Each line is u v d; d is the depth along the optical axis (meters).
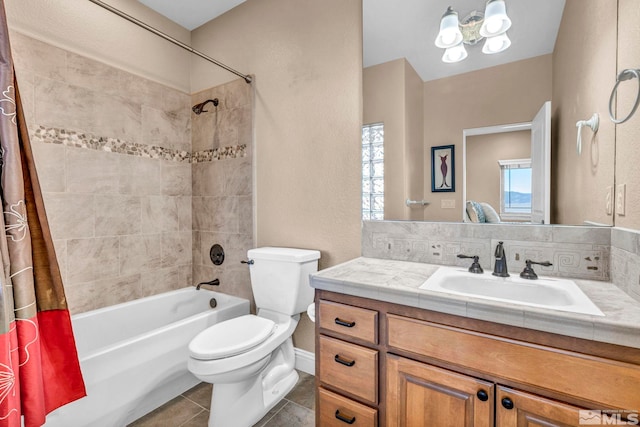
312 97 1.94
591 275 1.22
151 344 1.62
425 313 1.01
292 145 2.04
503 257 1.28
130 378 1.53
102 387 1.42
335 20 1.84
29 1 1.70
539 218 1.34
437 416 0.97
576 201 1.26
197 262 2.61
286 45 2.05
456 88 1.51
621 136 1.03
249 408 1.52
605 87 1.12
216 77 2.43
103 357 1.43
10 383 1.01
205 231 2.54
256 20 2.19
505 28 1.40
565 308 0.83
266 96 2.15
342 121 1.84
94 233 2.01
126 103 2.17
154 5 2.28
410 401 1.02
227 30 2.35
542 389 0.81
